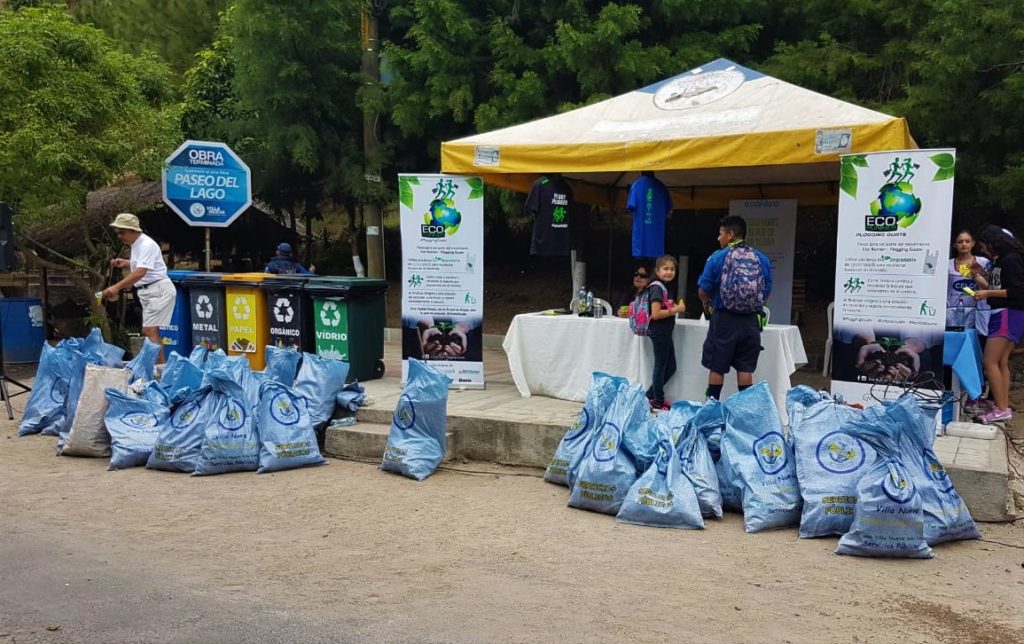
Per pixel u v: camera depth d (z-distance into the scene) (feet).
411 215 28.73
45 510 19.86
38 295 57.72
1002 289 24.29
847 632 13.35
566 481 21.81
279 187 52.75
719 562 16.48
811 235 51.34
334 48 46.52
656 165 25.08
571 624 13.55
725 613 14.03
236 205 37.58
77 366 27.27
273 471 23.40
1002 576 15.85
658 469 19.12
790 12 41.73
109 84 41.81
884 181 21.86
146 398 25.27
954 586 15.35
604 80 40.55
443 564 16.35
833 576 15.76
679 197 38.22
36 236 49.47
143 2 61.77
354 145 48.96
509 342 28.17
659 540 17.83
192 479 22.79
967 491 18.79
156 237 56.34
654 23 43.60
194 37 62.69
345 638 13.01
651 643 12.87
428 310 29.09
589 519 19.33
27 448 26.32
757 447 19.22
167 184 36.27
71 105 38.52
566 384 27.35
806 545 17.51
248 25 43.62
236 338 32.71
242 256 60.34
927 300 21.56
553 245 28.55
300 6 44.39
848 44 38.47
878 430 17.57
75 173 42.37
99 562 16.38
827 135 22.66
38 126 37.37
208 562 16.43
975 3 30.19
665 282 25.57
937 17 32.81
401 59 44.39
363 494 21.31
